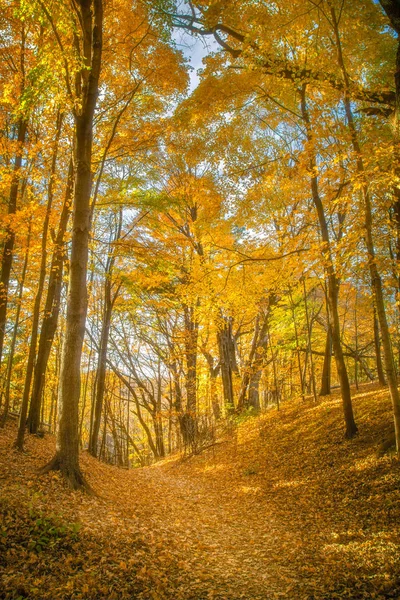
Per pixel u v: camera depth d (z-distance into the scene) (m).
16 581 3.85
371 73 9.92
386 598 4.32
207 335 20.75
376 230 8.55
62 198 11.64
